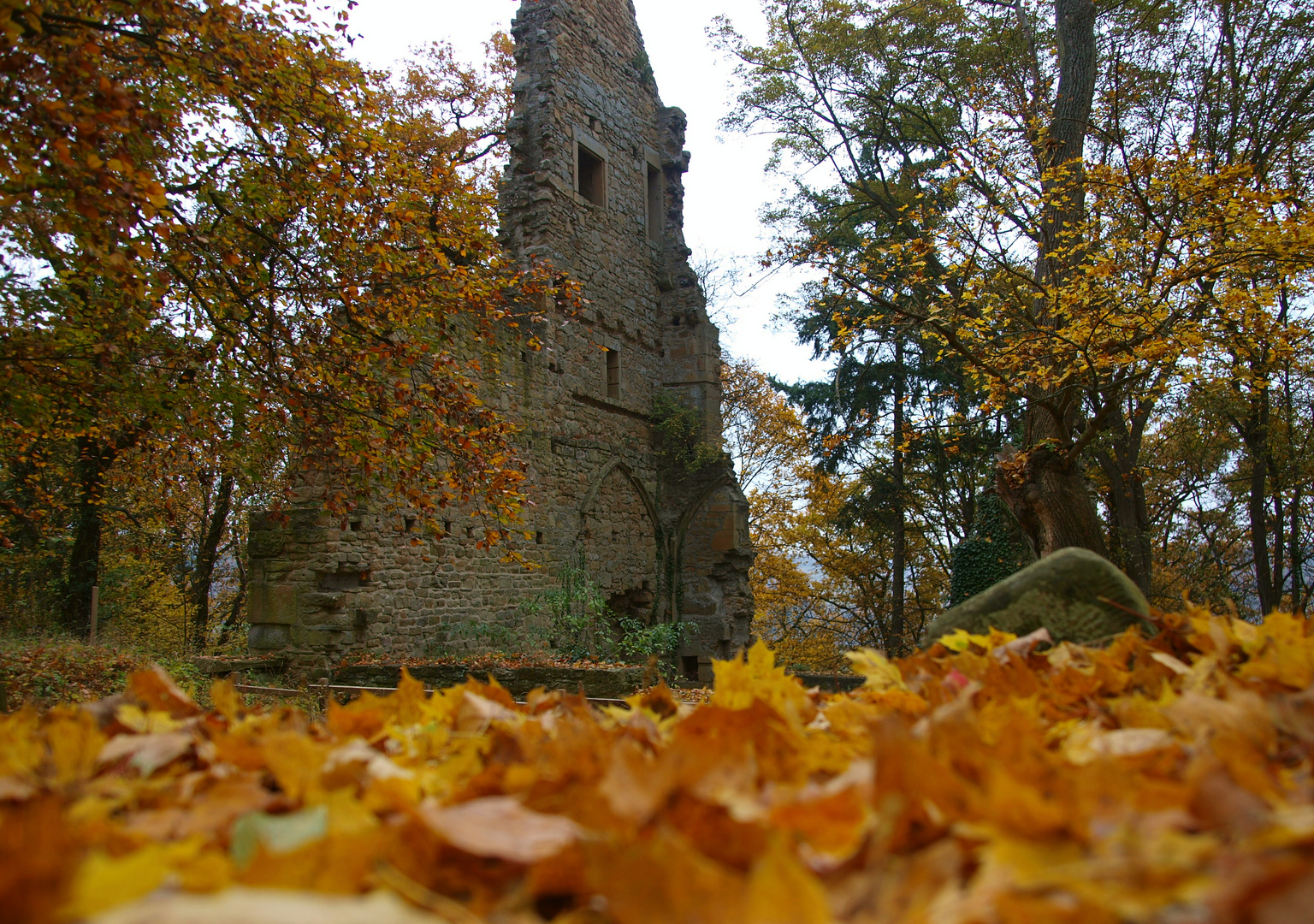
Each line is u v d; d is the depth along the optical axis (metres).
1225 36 20.16
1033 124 14.29
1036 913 0.82
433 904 0.98
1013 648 2.71
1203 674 2.14
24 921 0.73
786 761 1.64
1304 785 1.31
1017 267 15.56
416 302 9.90
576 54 20.00
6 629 14.93
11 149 6.65
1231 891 0.77
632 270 21.31
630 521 20.44
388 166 9.44
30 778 1.61
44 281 9.38
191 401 9.72
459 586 15.25
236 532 23.50
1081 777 1.25
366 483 10.48
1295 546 24.20
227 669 12.45
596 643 18.62
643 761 1.47
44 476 16.59
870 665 2.65
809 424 30.42
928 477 29.03
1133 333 12.11
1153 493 26.38
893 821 0.99
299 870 1.00
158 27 7.96
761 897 0.86
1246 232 11.54
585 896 1.07
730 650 21.02
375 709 2.27
